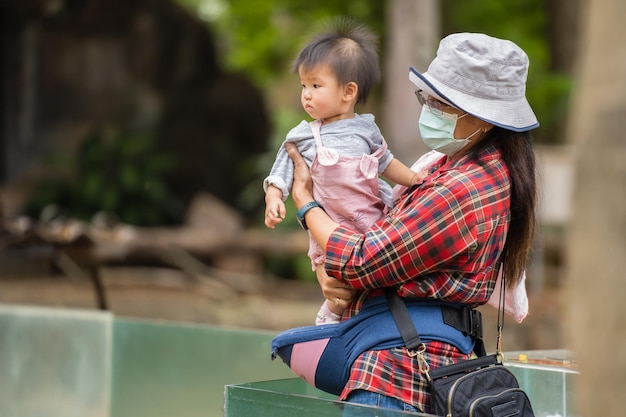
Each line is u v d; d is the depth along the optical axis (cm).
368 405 528
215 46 3400
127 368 979
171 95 3341
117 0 3272
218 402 902
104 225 1947
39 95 3262
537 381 734
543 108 2673
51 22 3247
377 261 541
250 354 882
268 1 2962
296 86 3406
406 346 548
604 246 363
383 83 2555
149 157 3172
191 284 2528
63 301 2080
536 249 638
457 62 555
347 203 583
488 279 569
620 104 357
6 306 1077
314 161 589
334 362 578
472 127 567
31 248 1667
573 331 379
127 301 2241
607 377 364
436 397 534
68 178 3172
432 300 561
